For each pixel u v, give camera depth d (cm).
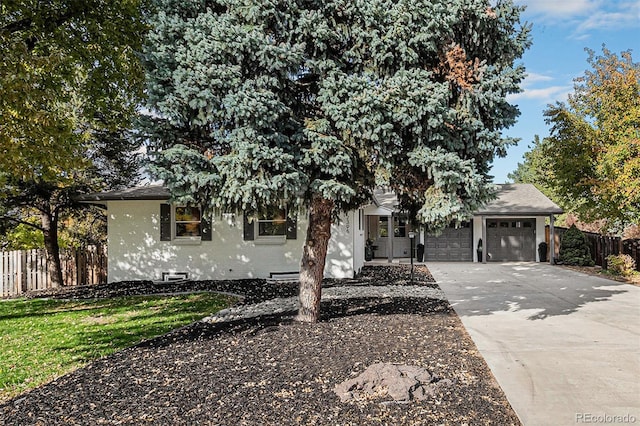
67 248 1697
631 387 488
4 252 1402
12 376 538
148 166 598
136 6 1049
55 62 705
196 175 602
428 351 602
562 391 475
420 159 632
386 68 641
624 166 1470
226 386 478
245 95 570
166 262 1428
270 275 1408
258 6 590
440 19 602
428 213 667
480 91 625
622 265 1501
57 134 720
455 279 1438
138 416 412
